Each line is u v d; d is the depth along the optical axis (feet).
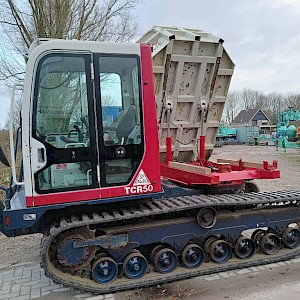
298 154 71.72
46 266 12.28
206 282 14.33
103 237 13.24
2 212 12.65
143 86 13.42
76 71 12.73
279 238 16.46
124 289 13.51
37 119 12.31
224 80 18.75
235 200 15.01
